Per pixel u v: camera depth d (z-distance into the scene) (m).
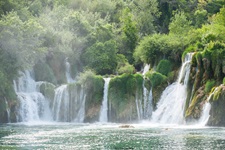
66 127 66.81
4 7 93.44
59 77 95.50
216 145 42.78
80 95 83.81
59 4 122.06
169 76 83.44
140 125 70.94
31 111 81.44
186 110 72.25
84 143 44.94
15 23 81.19
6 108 76.94
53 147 42.19
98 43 100.25
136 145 43.22
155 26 128.25
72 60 98.56
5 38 78.50
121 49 108.75
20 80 85.38
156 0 133.25
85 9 125.88
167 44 89.06
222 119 64.88
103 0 128.38
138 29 120.56
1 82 75.69
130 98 80.69
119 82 81.88
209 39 83.19
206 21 125.50
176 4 136.75
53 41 96.44
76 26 105.00
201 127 64.31
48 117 84.25
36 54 86.06
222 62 69.81
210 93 68.00
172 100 77.62
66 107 84.00
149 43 92.69
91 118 81.44
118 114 80.00
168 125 70.19
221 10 99.00
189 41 87.94
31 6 109.38
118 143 44.84
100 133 55.47
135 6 131.38
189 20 123.06
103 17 127.06
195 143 44.34
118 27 121.38
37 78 91.06
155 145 43.12
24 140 47.72
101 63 98.12
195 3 142.62
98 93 83.06
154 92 81.62
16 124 73.88
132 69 95.38
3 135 53.25
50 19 104.00
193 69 73.81
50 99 85.12
